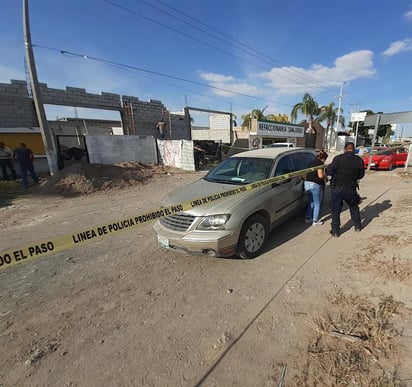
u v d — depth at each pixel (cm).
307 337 202
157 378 176
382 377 162
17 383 178
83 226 519
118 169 1084
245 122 3612
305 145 3136
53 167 1041
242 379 171
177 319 235
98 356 198
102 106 1544
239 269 317
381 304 232
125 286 294
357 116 2028
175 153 1480
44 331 227
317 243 379
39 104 991
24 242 446
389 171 1135
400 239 357
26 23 917
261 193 355
